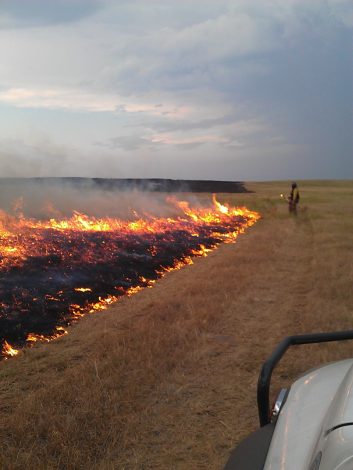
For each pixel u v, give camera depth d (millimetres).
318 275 10312
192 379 5316
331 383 2504
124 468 3730
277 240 16547
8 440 4023
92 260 12062
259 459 2209
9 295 8578
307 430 2143
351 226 19688
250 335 6793
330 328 6848
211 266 12062
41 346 6441
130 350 5926
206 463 3807
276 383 5191
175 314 7574
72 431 4055
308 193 53625
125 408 4574
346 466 1702
